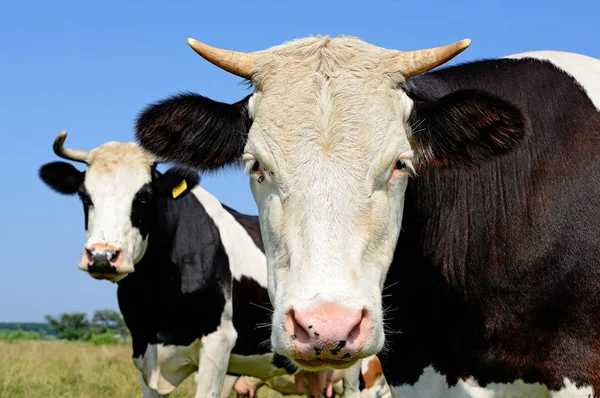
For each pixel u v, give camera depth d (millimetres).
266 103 3988
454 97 4180
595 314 4164
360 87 3973
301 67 4094
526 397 4422
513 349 4383
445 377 4645
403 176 3961
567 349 4207
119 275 8117
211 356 8727
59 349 24031
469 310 4508
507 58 4930
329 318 3215
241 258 9375
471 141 4277
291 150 3758
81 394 11531
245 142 4406
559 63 4746
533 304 4312
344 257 3473
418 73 4180
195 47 4301
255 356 9438
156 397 8859
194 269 8836
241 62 4254
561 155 4387
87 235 8562
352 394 10797
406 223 4750
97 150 9000
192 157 4531
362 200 3648
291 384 10477
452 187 4625
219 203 9734
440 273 4609
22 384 12531
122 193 8508
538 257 4297
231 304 9047
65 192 9195
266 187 3857
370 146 3762
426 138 4336
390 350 4848
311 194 3617
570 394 4184
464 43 4121
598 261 4168
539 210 4348
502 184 4488
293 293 3391
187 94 4379
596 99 4523
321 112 3832
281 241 3684
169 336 8719
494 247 4438
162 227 8734
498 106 4066
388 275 4836
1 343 30656
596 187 4262
